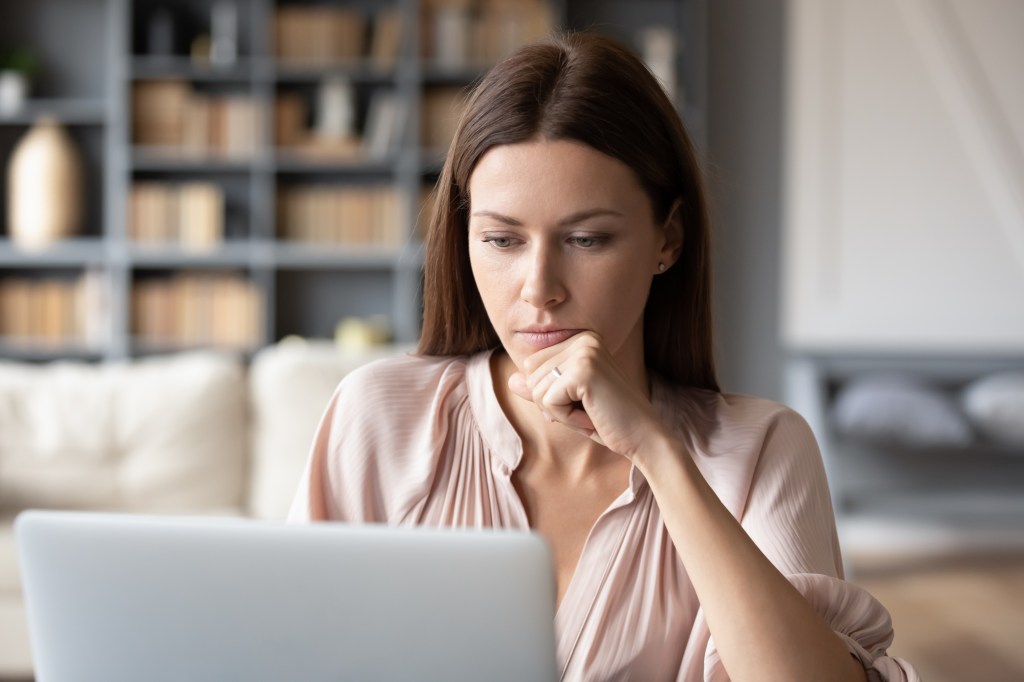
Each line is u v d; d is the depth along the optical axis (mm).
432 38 6023
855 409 4828
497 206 1010
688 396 1235
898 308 5715
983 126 5629
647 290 1074
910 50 5680
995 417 4824
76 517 859
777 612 946
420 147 6074
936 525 5684
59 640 875
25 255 5969
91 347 6008
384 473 1179
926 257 5691
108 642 866
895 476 5605
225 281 6086
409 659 835
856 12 5703
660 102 1059
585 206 996
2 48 6219
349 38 6027
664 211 1077
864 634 1044
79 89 6242
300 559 833
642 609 1084
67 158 6000
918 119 5684
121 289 5996
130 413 3664
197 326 6070
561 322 1029
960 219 5668
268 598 841
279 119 6074
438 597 826
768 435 1194
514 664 830
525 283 1018
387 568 828
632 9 6273
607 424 997
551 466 1146
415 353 1253
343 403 1208
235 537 838
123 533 850
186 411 3680
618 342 1056
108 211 6230
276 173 6234
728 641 946
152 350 6125
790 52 5898
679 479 989
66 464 3590
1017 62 5609
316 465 1191
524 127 998
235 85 6238
